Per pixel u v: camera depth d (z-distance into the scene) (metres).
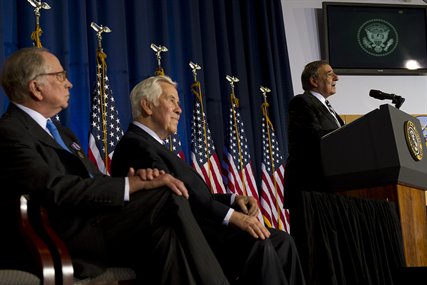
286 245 3.22
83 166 2.93
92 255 2.67
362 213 3.55
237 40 6.90
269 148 6.64
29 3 5.33
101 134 5.38
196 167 6.09
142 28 6.13
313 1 7.50
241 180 6.37
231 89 6.69
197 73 6.49
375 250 3.59
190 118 6.34
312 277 3.25
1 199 2.55
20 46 5.28
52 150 2.88
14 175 2.66
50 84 3.09
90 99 5.54
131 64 6.07
